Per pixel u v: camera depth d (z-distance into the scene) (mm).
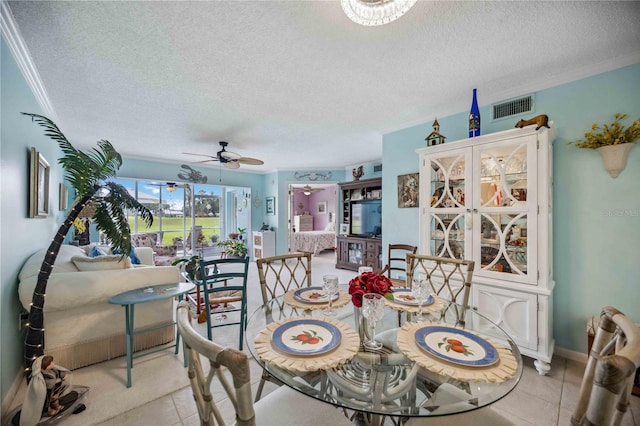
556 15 1517
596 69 2041
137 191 5691
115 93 2461
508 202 2178
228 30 1631
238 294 3209
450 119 2930
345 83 2297
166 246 6109
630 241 1960
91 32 1636
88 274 2078
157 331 2404
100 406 1679
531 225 2031
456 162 2447
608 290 2039
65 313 2010
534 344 1991
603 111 2039
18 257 1861
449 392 922
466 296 1863
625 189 1969
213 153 4938
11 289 1722
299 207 10203
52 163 3006
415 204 3230
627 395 610
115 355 2209
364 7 1233
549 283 2043
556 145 2238
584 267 2129
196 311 3199
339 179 6617
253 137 3928
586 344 2121
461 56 1914
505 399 1728
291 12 1486
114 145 4316
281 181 6824
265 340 1140
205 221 6926
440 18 1535
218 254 7117
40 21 1530
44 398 1467
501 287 2141
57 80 2197
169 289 2207
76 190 1793
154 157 5301
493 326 1371
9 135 1644
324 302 1621
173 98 2580
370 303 1136
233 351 646
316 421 1031
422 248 2660
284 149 4703
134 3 1417
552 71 2125
